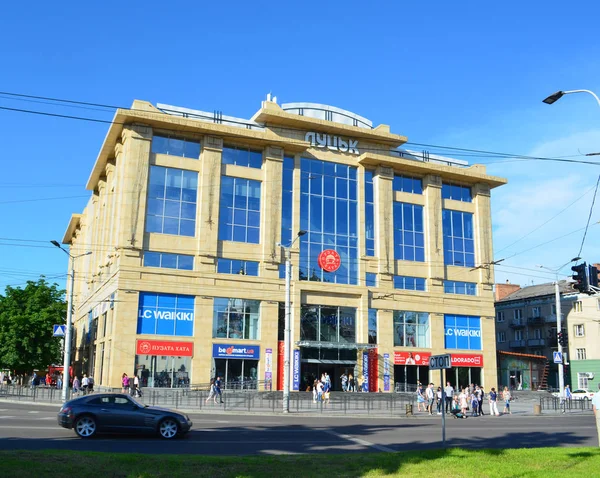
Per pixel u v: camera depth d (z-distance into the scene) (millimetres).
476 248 60938
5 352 57812
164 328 45812
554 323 71062
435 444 19078
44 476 10664
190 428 21484
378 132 56625
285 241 51656
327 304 52125
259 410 34250
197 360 46219
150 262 46500
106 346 46938
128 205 46156
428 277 57250
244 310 48844
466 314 58469
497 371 63062
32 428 20562
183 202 48562
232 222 49938
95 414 18750
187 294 46969
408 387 53906
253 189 51469
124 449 16188
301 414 32844
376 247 55406
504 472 12266
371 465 13039
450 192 61062
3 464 10992
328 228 53656
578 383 66375
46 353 59062
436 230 58375
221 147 50062
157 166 48219
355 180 56094
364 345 51438
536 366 65250
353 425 26281
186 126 48375
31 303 60125
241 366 47875
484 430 24562
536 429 25344
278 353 49188
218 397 42438
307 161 54125
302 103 56188
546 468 12766
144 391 43406
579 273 21062
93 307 57094
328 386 42156
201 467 12258
